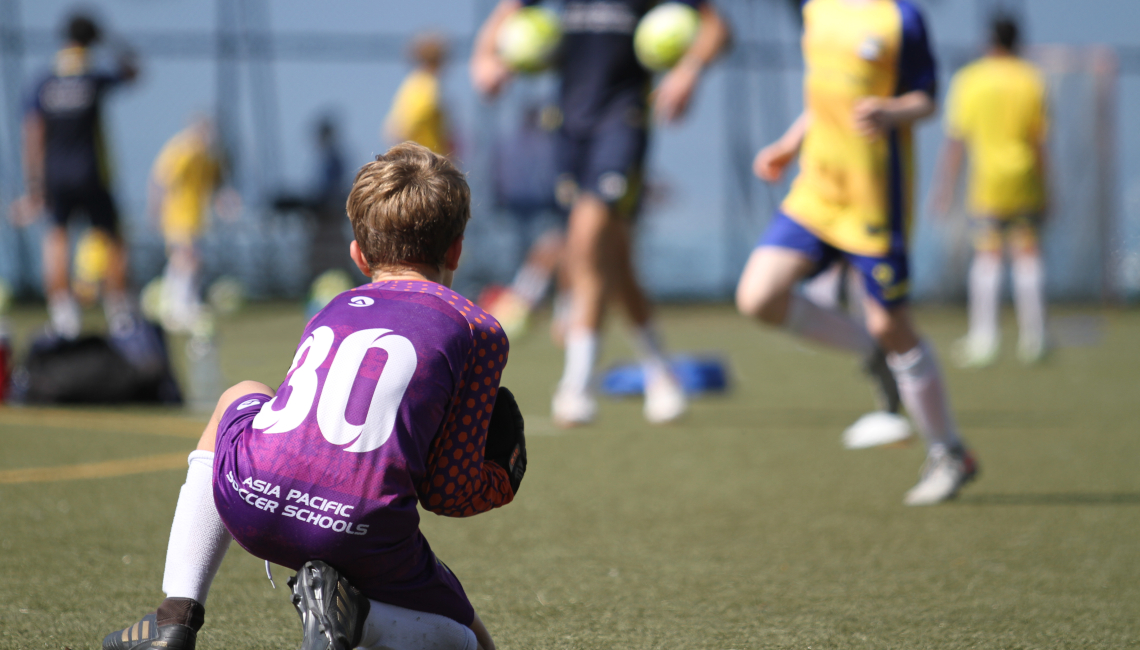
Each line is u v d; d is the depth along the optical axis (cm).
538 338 4159
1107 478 1562
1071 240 5228
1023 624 900
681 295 5772
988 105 3070
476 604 945
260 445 661
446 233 731
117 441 1741
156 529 1179
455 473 684
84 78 3241
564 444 1836
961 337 4034
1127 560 1112
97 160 3269
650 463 1662
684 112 2012
